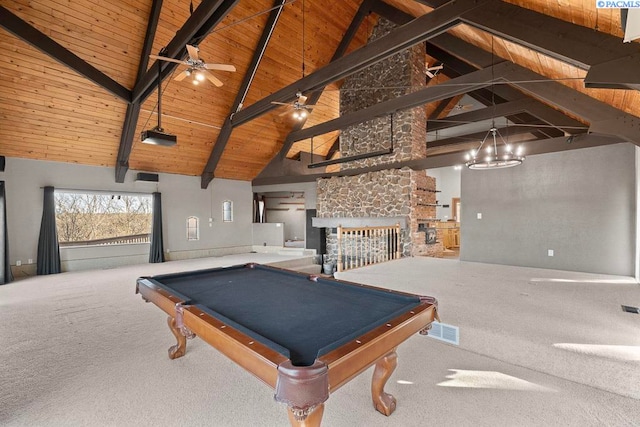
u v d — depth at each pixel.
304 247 10.45
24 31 4.68
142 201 10.11
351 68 5.03
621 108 3.86
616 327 2.74
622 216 4.93
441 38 5.69
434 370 2.61
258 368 1.35
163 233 8.90
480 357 2.82
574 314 3.05
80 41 5.45
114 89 5.91
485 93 7.91
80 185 7.51
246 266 3.70
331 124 8.25
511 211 5.98
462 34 5.22
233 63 7.13
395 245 7.52
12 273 6.59
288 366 1.21
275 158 10.28
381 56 4.68
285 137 9.80
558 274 5.00
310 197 9.69
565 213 5.43
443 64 8.26
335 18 7.54
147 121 7.26
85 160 7.52
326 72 5.42
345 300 2.31
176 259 9.13
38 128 6.36
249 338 1.50
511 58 4.80
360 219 8.08
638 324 2.80
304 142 10.63
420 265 5.89
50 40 4.94
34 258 6.90
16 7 4.75
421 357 2.83
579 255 5.28
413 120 7.82
